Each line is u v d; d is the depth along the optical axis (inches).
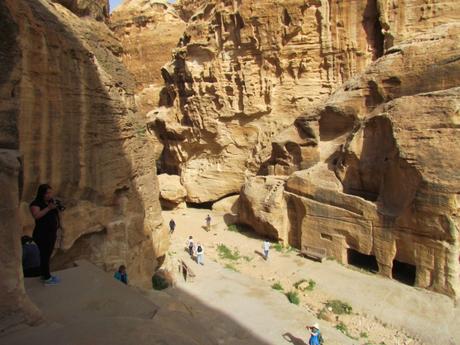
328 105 1045.2
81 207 505.0
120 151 595.2
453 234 687.1
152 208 725.9
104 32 682.2
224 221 1280.8
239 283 818.8
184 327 283.1
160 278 761.0
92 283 296.0
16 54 375.6
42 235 280.8
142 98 1982.0
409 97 809.5
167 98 1680.6
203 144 1469.0
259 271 894.4
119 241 577.6
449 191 681.6
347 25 1259.2
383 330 642.8
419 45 906.1
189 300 722.2
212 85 1409.9
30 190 431.5
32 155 425.4
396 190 799.1
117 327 225.3
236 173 1425.9
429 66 871.1
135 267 621.0
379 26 1227.2
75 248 525.7
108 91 573.0
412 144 756.6
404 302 695.7
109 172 558.9
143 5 2038.6
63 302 266.7
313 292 773.3
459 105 714.2
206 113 1429.6
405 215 754.8
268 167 1212.5
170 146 1566.2
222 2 1381.6
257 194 1110.4
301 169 1105.4
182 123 1521.9
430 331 615.5
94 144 526.6
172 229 1188.5
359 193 913.5
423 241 730.8
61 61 463.2
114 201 592.1
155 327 234.5
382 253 804.6
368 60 1254.9
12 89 376.8
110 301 275.7
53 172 456.8
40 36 424.5
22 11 402.6
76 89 488.4
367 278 799.1
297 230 1013.8
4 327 214.4
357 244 856.9
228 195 1470.2
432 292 713.6
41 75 430.3
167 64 1593.3
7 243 227.5
